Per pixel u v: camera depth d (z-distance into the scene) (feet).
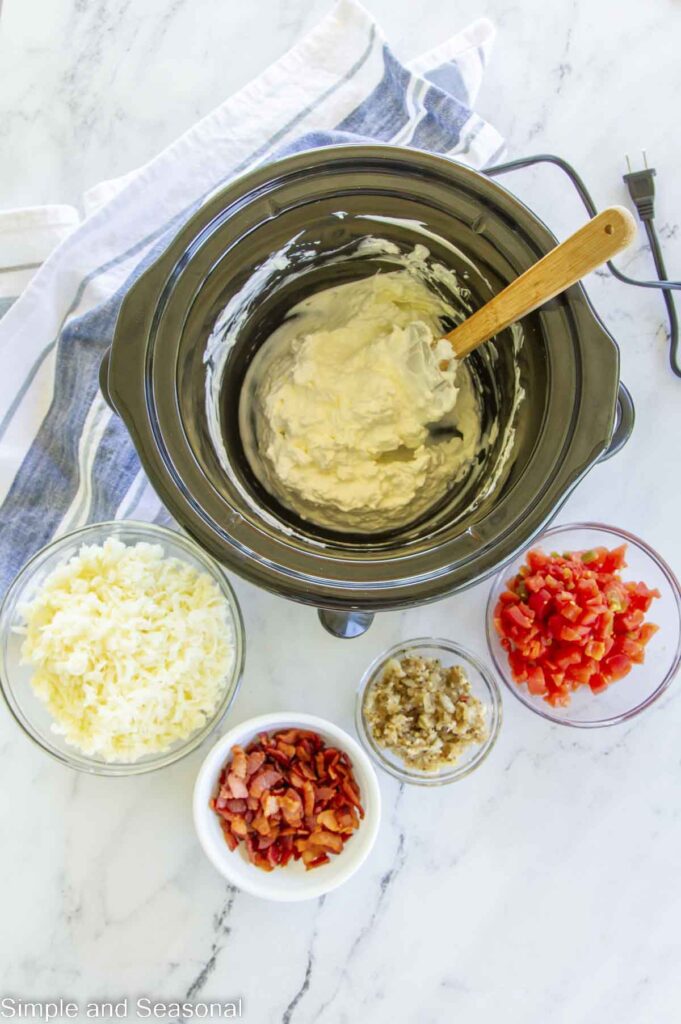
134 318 2.23
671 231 3.18
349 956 3.13
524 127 3.19
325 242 2.51
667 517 3.18
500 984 3.15
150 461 2.21
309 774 2.98
